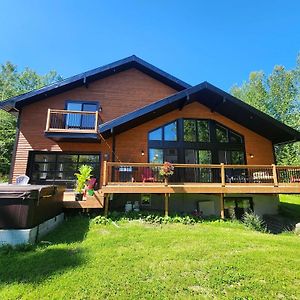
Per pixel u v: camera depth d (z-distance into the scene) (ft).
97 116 39.70
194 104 46.91
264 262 16.58
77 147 42.37
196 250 18.79
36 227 21.56
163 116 45.19
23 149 41.37
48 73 115.75
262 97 110.83
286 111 105.60
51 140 42.04
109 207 36.40
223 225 29.81
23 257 17.34
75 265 15.89
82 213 31.94
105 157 42.22
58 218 27.94
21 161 40.88
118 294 12.50
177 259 17.02
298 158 85.51
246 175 44.04
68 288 12.99
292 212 42.80
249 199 41.81
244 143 46.78
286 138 45.83
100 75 46.16
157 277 14.37
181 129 45.09
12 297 12.09
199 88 39.83
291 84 106.32
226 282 13.83
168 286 13.32
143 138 43.80
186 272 15.06
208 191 33.17
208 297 12.35
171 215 32.27
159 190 32.14
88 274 14.56
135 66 48.32
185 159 44.14
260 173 40.83
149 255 17.75
